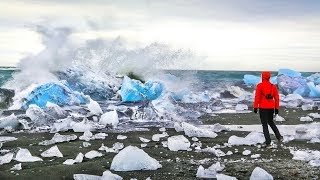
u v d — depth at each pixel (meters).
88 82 19.75
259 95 8.69
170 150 8.14
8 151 7.89
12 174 6.18
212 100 19.58
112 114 11.87
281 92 24.47
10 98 16.48
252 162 7.05
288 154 7.78
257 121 12.70
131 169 6.48
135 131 10.77
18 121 11.14
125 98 18.44
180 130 10.80
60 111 12.77
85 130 10.73
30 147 8.46
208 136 9.76
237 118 13.45
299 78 25.23
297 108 16.70
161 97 15.87
